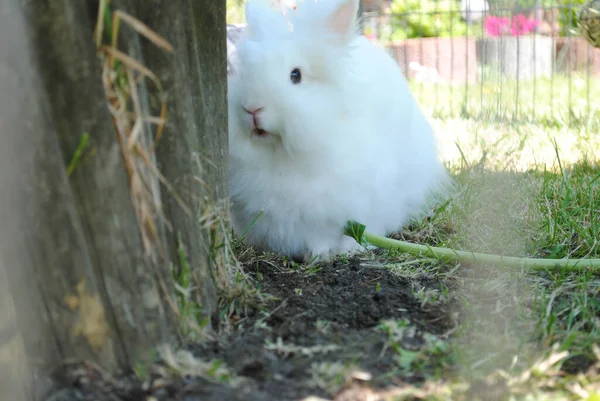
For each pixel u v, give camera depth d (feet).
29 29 2.24
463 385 2.40
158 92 2.51
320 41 3.29
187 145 2.59
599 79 6.95
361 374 2.43
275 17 3.32
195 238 2.64
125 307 2.39
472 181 4.16
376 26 8.48
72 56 2.26
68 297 2.32
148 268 2.45
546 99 6.31
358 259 3.48
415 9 8.91
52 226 2.28
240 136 3.35
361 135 3.44
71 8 2.25
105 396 2.34
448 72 7.81
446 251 3.38
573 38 7.19
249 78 3.25
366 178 3.45
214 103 2.93
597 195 3.87
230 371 2.46
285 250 3.56
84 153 2.31
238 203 3.49
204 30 2.86
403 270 3.34
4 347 2.27
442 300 2.98
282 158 3.39
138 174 2.43
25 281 2.30
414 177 3.85
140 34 2.48
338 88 3.36
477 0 7.91
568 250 3.43
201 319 2.67
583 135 5.11
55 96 2.28
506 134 4.50
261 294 2.97
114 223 2.35
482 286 3.10
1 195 2.25
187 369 2.43
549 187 4.01
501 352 2.57
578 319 2.82
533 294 3.02
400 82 3.76
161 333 2.48
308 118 3.27
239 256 3.45
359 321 2.81
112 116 2.38
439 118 6.01
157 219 2.50
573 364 2.54
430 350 2.56
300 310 2.88
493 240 3.53
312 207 3.43
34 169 2.25
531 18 5.84
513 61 5.31
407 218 3.91
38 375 2.34
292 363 2.51
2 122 2.23
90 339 2.35
